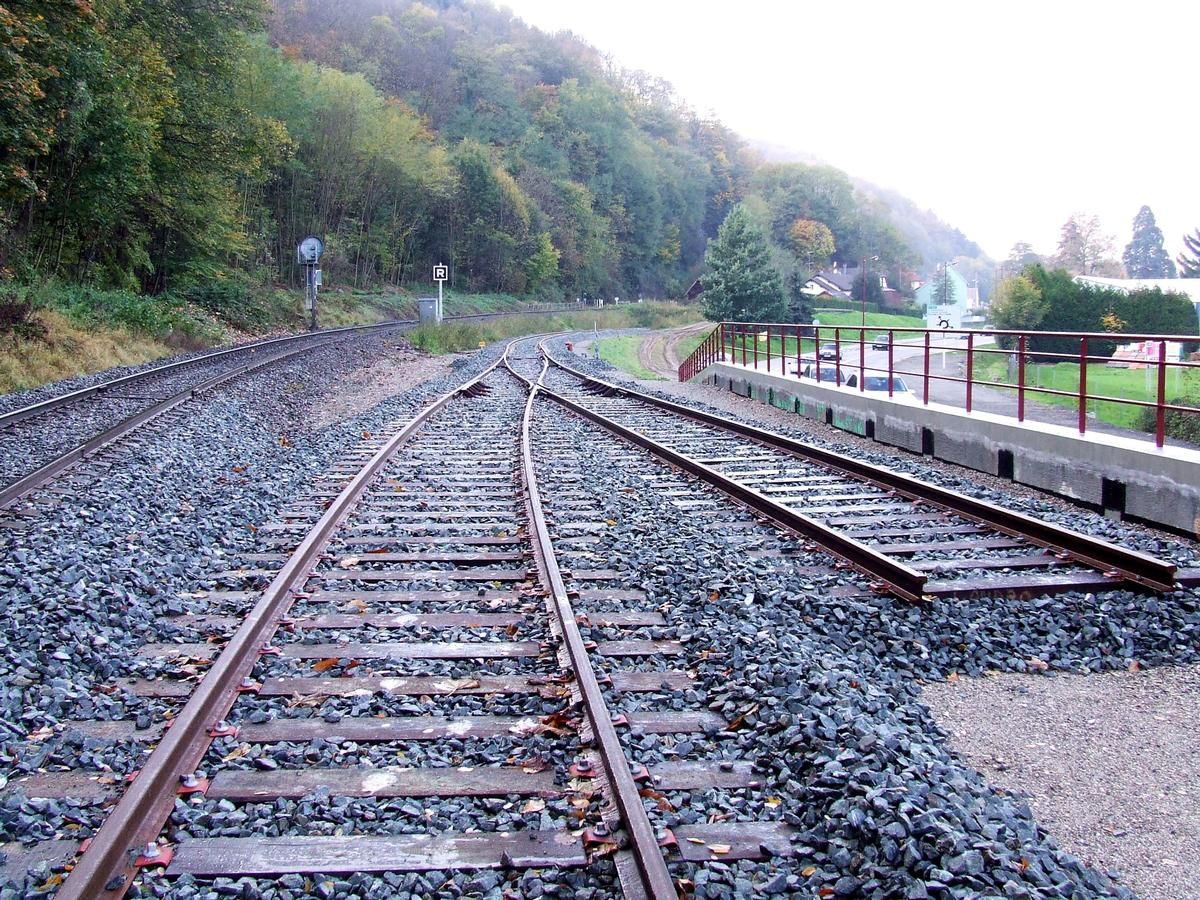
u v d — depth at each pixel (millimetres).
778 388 20562
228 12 35938
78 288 28406
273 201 58125
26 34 20469
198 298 38719
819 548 7711
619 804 3527
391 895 3172
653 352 60188
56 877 3207
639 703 4727
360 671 5152
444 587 6758
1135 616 6137
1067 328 46688
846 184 155625
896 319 110938
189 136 36875
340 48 99438
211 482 10875
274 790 3848
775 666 4902
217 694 4637
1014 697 5199
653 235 136750
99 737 4414
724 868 3279
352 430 15359
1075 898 3121
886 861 3219
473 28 152250
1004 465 11594
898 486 10086
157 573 7008
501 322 60625
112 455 11648
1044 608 6312
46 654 5344
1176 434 19266
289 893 3188
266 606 5832
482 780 3941
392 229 72250
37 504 9273
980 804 3678
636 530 8297
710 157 169125
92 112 28438
